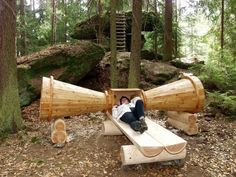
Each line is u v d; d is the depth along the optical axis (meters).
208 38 15.16
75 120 8.57
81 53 11.16
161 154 5.17
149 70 12.27
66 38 21.53
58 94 6.52
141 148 4.86
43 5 21.86
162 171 5.42
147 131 5.77
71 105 6.66
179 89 7.10
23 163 5.86
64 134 6.60
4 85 7.47
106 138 6.85
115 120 6.43
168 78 11.95
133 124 5.61
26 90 9.95
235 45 12.71
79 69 11.23
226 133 7.21
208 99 9.23
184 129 7.15
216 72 10.05
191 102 7.07
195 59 14.49
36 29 18.41
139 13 9.70
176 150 5.06
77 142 6.71
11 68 7.52
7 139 7.10
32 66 10.33
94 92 7.02
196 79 7.26
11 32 7.44
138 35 9.80
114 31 9.54
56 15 19.34
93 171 5.46
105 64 13.17
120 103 6.74
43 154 6.21
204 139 6.83
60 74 10.80
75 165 5.70
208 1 13.76
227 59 10.90
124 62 12.64
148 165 5.57
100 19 16.08
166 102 7.04
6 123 7.45
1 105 7.49
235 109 8.41
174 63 13.66
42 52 11.09
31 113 9.37
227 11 13.28
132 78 9.97
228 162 5.75
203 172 5.39
